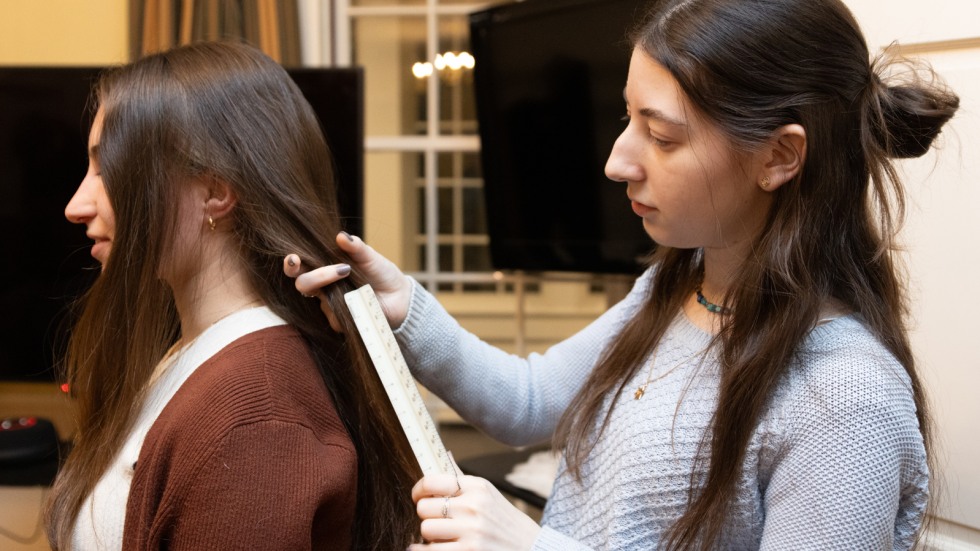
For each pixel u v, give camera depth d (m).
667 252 1.11
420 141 2.76
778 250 0.91
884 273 0.95
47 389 2.52
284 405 0.88
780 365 0.89
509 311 3.13
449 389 1.21
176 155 0.95
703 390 0.97
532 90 1.96
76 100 2.09
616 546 0.98
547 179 1.99
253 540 0.82
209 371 0.90
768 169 0.91
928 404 1.04
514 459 2.04
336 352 1.05
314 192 1.05
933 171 1.23
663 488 0.96
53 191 2.11
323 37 2.62
